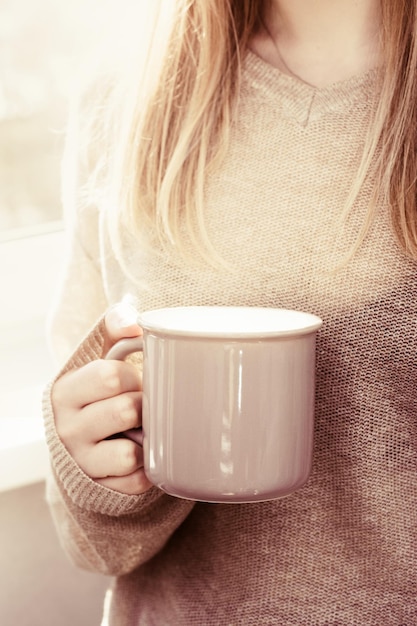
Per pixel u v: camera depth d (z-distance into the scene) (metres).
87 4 1.15
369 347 0.78
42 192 1.18
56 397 0.78
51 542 1.11
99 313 0.93
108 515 0.81
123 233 0.85
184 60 0.85
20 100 1.16
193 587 0.86
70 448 0.78
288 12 0.82
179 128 0.84
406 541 0.79
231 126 0.82
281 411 0.68
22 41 1.15
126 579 0.92
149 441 0.70
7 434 1.01
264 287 0.79
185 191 0.82
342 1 0.80
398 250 0.77
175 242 0.81
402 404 0.78
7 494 1.09
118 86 0.89
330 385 0.79
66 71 1.16
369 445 0.79
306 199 0.79
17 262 1.18
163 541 0.85
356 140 0.79
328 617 0.80
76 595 1.13
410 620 0.79
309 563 0.81
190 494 0.69
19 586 1.11
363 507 0.79
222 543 0.84
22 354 1.20
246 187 0.81
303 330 0.67
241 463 0.68
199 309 0.73
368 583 0.80
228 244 0.80
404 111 0.77
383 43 0.79
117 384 0.75
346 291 0.78
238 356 0.67
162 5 0.85
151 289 0.82
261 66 0.82
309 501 0.80
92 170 0.91
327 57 0.82
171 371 0.68
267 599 0.81
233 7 0.84
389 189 0.77
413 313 0.77
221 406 0.67
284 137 0.80
